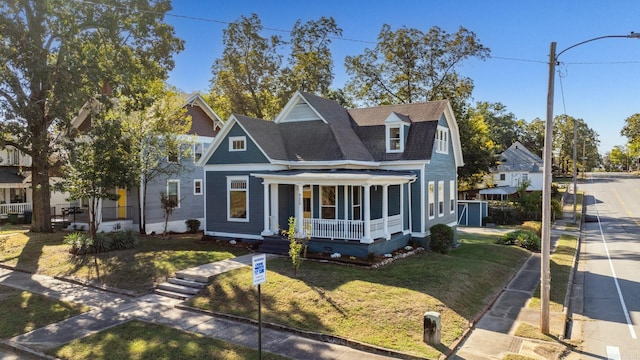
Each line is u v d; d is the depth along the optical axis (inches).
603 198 2324.1
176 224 1146.0
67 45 823.1
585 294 624.4
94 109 872.3
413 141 842.8
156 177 1088.8
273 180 758.5
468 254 833.5
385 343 398.3
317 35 1572.3
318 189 813.2
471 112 2171.5
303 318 455.2
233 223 852.6
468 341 422.6
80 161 734.5
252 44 1514.5
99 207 1010.7
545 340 426.0
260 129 858.8
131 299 549.6
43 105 864.3
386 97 1636.3
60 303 534.3
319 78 1556.3
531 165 2554.1
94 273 649.6
